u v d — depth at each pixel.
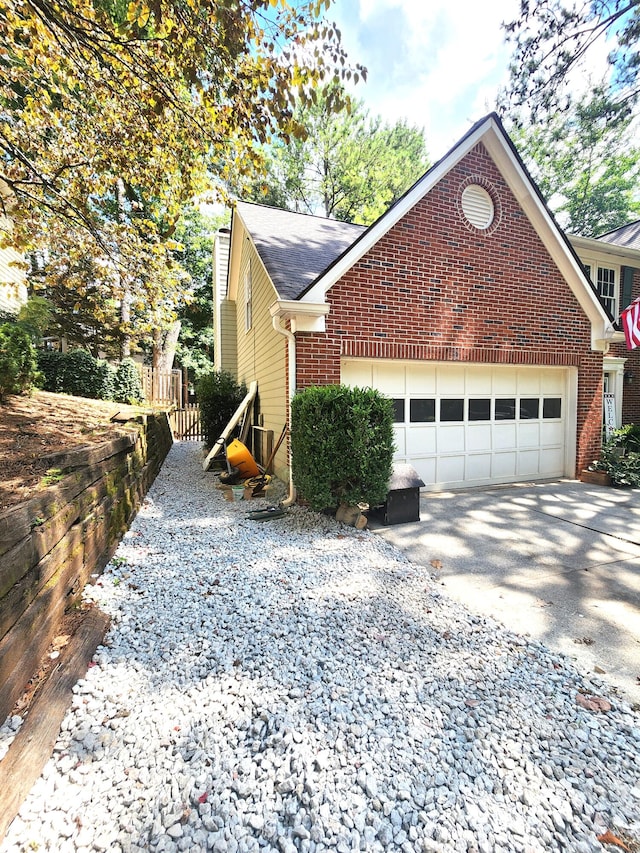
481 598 3.45
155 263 6.76
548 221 7.21
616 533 5.05
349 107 3.92
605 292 11.47
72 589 2.93
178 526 5.20
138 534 4.77
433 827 1.56
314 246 7.83
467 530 5.16
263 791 1.70
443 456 7.16
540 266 7.49
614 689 2.36
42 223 6.23
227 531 5.04
